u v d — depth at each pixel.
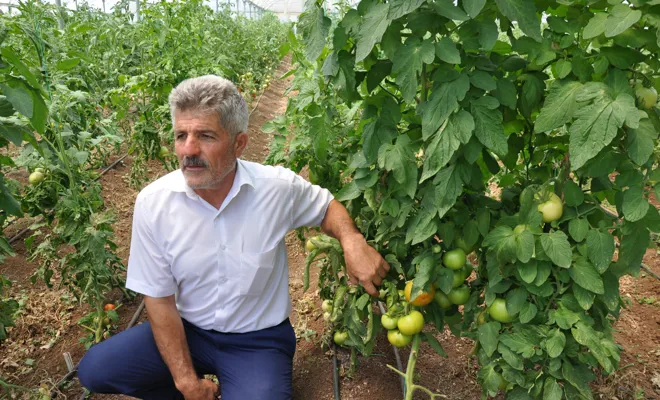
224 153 1.99
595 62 1.64
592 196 1.82
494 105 1.67
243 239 2.16
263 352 2.30
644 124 1.56
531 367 1.88
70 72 5.05
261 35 16.03
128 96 5.28
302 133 3.26
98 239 3.04
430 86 1.98
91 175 3.79
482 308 2.07
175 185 2.14
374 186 2.12
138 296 3.77
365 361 2.88
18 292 3.73
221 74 7.02
